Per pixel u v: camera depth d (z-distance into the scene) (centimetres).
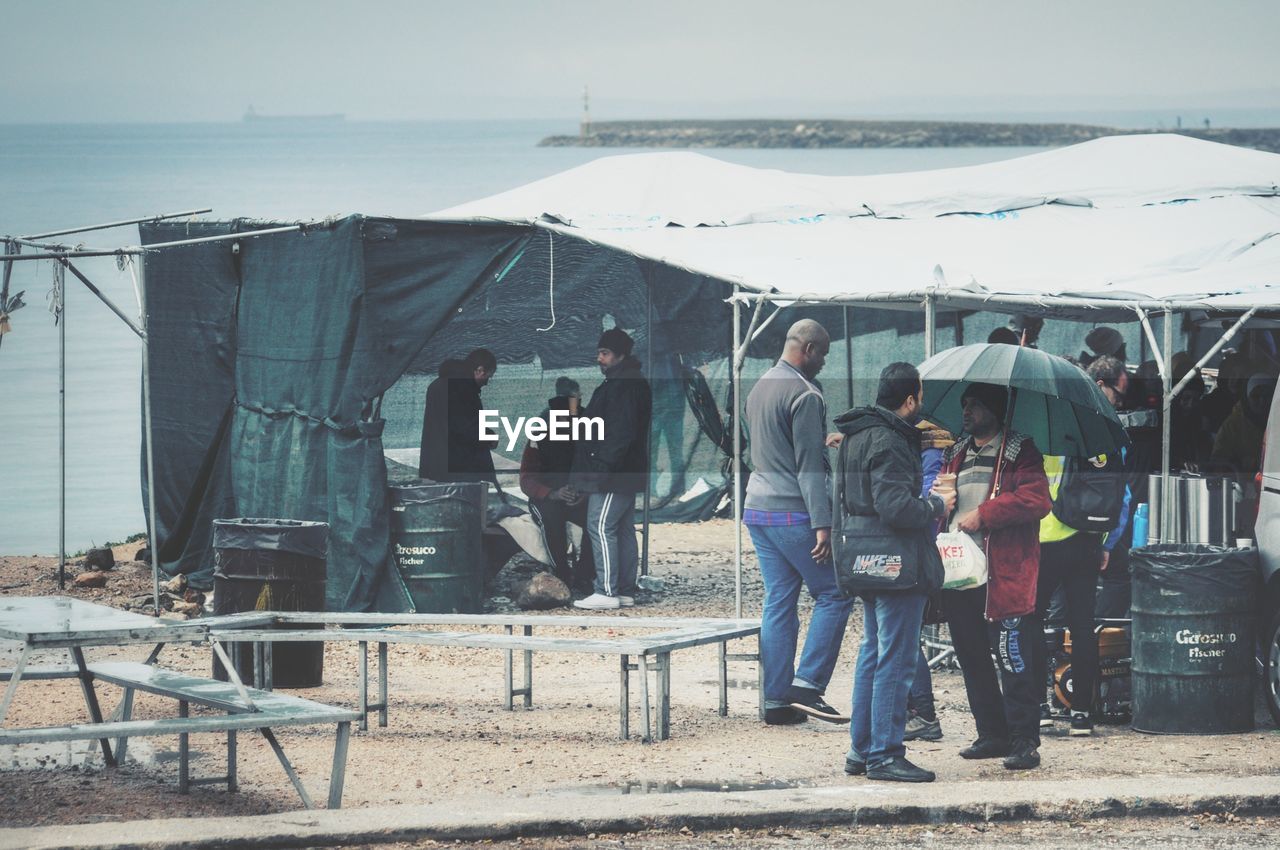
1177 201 3222
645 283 3406
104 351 7044
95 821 1460
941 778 1592
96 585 2912
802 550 1834
